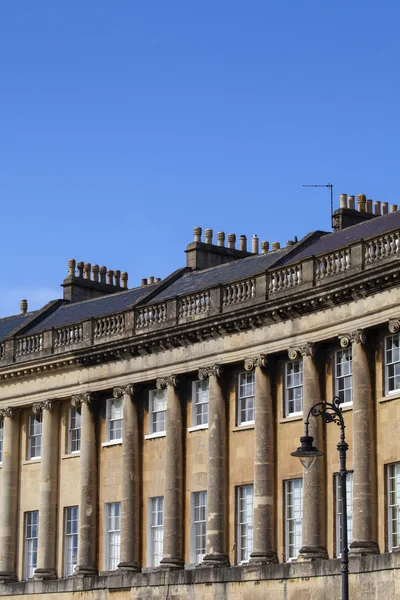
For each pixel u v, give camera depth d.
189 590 67.19
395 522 59.75
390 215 67.88
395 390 60.47
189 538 69.44
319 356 63.97
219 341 68.38
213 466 67.81
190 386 70.94
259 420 65.75
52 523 77.12
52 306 85.69
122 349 73.25
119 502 73.88
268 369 66.12
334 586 60.34
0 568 79.31
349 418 62.41
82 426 75.69
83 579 73.69
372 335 61.53
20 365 79.31
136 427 72.94
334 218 73.88
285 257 68.44
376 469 60.59
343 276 62.12
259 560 64.44
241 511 67.25
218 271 75.38
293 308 64.31
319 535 62.53
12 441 80.44
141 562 71.88
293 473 64.62
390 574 57.62
